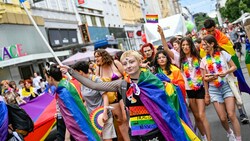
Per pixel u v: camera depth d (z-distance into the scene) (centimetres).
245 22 1124
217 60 612
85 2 3309
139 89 396
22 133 480
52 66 518
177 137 395
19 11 2073
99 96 600
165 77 520
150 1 6831
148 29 1800
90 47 2670
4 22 1853
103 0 3944
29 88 1275
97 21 3625
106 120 580
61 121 555
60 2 2747
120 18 4516
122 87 410
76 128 502
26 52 2003
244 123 761
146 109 397
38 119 699
